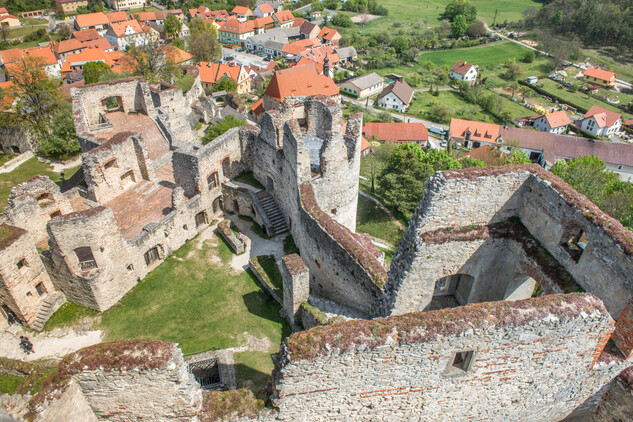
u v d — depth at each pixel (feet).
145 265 105.50
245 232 122.62
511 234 62.23
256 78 393.09
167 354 47.29
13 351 88.89
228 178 133.39
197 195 118.83
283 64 458.91
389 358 45.91
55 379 45.96
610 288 49.65
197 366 82.38
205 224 125.08
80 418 48.55
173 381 47.73
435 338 45.09
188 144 145.07
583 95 451.94
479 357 47.75
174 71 251.60
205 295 100.83
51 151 165.48
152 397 48.91
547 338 47.39
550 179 57.57
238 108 284.41
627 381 51.29
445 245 61.00
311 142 126.21
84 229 88.33
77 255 99.19
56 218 85.97
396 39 546.26
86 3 583.58
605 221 50.08
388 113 376.27
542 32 581.94
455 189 58.29
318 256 92.84
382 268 74.43
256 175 133.80
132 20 491.31
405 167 171.83
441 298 74.79
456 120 334.24
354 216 123.44
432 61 536.01
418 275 62.90
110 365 46.52
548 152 310.24
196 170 115.44
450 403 51.44
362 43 564.71
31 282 91.91
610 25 538.88
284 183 115.96
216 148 122.62
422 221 60.34
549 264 57.11
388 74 488.02
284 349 45.19
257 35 544.21
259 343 88.07
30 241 90.07
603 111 382.83
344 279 83.25
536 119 384.68
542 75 495.82
